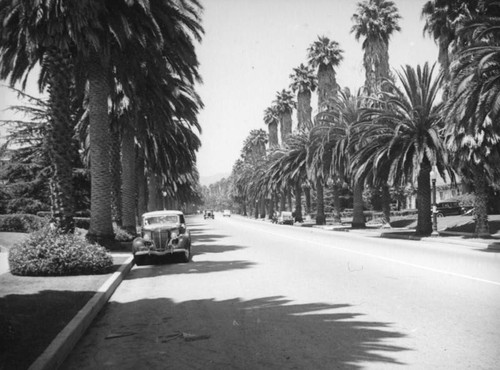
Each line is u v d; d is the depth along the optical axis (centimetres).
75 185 3619
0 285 1019
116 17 1702
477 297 815
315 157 4453
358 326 631
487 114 1862
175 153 3541
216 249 2059
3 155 3747
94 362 516
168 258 1700
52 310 729
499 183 2842
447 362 479
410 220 4384
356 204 4091
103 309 821
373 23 4131
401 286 948
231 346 556
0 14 1572
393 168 2650
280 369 470
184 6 1895
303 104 6538
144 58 1992
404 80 2720
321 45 5338
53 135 1705
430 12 2741
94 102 1912
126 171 2669
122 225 2694
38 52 1847
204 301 855
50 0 1470
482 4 2000
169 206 8844
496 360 483
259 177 9019
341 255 1644
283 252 1822
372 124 2819
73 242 1258
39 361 467
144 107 2366
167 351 546
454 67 1831
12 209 3653
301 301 820
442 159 2644
